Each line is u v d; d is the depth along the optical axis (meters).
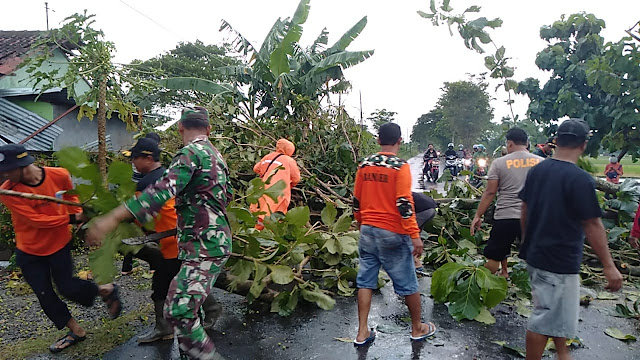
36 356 3.40
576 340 3.55
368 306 3.59
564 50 8.30
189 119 2.87
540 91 8.48
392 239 3.42
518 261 5.45
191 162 2.63
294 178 5.72
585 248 5.79
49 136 9.12
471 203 6.31
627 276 5.39
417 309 3.60
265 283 4.18
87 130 12.23
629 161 48.09
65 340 3.54
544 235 2.70
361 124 8.39
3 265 6.15
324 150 7.92
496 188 4.33
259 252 4.09
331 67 10.36
